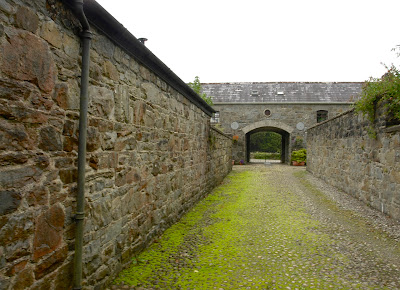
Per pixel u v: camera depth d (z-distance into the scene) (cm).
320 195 844
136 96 380
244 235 483
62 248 240
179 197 578
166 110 496
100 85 296
